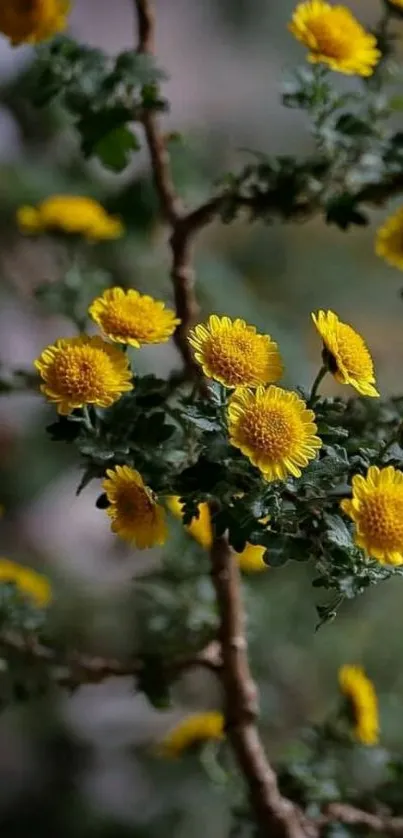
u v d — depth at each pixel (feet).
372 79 2.98
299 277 5.67
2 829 5.30
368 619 4.89
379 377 5.53
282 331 4.72
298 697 4.79
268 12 5.97
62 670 3.03
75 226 3.33
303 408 2.58
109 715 5.70
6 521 5.83
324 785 3.05
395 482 2.56
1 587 3.04
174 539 3.16
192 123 5.78
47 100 3.00
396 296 5.81
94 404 2.66
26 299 5.08
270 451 2.56
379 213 5.73
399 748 3.87
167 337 2.68
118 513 2.60
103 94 2.97
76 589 5.35
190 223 3.02
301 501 2.61
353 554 2.59
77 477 5.45
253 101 6.28
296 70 2.95
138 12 3.03
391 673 4.81
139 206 4.37
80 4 6.14
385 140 2.97
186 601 3.13
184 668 2.99
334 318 2.62
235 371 2.59
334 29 2.90
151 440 2.68
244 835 3.24
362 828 3.02
